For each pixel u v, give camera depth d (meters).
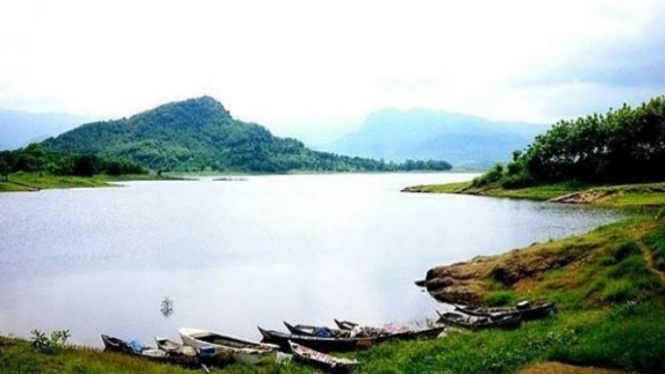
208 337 30.41
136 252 66.31
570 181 141.00
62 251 66.81
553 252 40.59
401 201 147.38
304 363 26.53
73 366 22.34
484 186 164.75
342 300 43.00
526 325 30.02
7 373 20.94
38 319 38.00
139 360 25.42
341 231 85.44
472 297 40.31
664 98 129.50
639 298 29.98
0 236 79.81
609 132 133.00
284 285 48.47
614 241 38.75
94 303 42.31
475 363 23.20
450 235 77.50
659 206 97.12
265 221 101.44
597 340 23.27
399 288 46.72
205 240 76.81
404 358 25.83
